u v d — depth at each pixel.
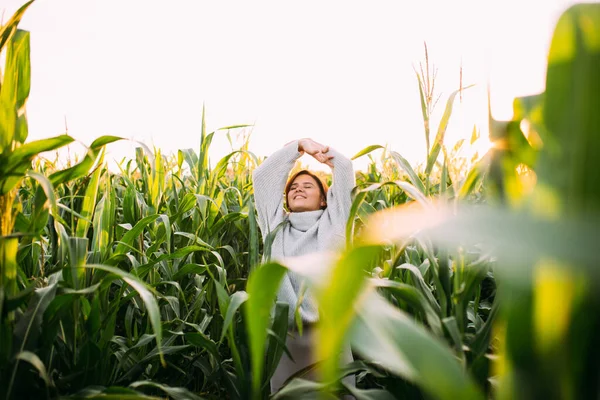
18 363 1.09
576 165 0.43
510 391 0.56
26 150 1.07
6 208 1.11
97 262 1.47
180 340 2.07
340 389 1.25
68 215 1.79
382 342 0.46
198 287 2.16
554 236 0.29
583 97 0.42
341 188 2.32
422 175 3.40
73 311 1.32
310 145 2.41
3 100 1.08
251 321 0.55
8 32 1.05
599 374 0.50
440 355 0.43
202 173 2.96
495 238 0.31
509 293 0.53
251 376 1.47
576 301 0.47
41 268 1.60
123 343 1.65
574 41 0.43
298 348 1.96
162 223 2.26
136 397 1.03
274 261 0.52
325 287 0.43
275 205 2.43
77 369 1.32
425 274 1.73
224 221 2.58
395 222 0.37
